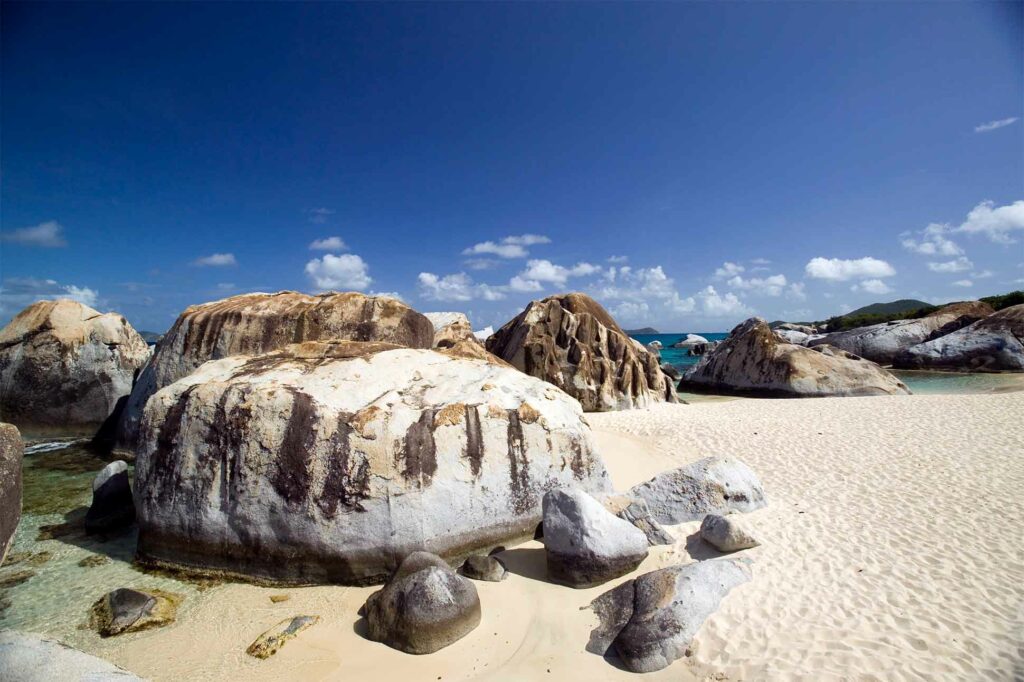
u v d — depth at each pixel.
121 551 6.48
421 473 5.84
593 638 4.59
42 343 12.64
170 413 6.21
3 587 5.64
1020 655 4.02
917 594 4.91
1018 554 5.59
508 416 6.58
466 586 4.84
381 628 4.63
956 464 8.82
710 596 4.83
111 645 4.66
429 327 11.04
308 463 5.65
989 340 24.44
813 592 5.01
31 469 10.14
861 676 3.83
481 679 4.13
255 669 4.32
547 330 17.34
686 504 7.06
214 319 10.11
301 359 7.14
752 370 20.77
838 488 7.98
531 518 6.46
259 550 5.64
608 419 14.23
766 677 3.89
